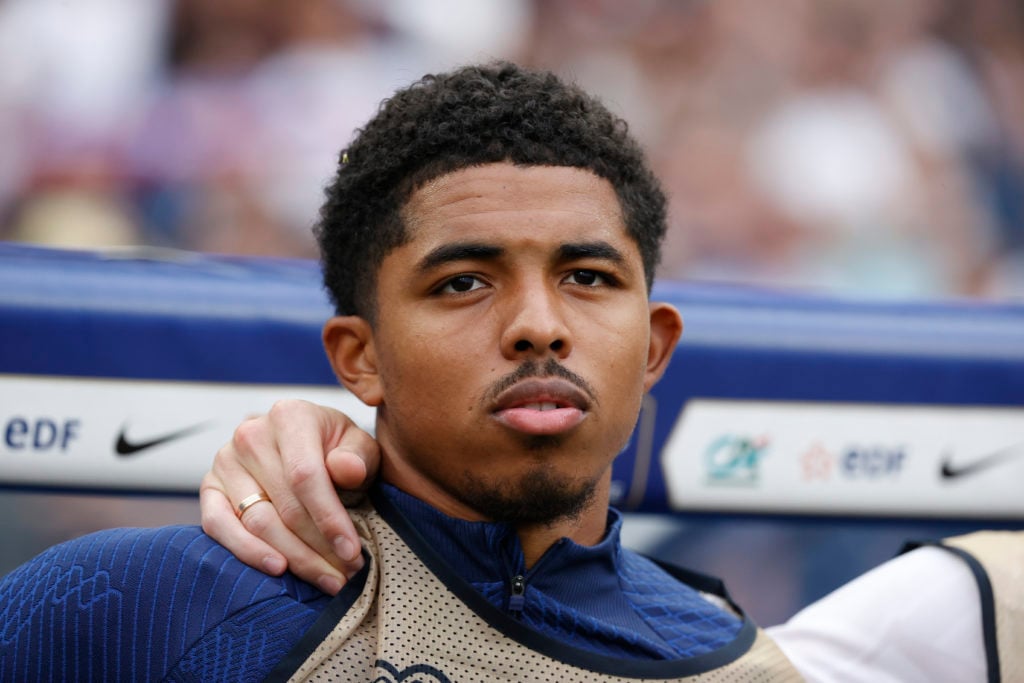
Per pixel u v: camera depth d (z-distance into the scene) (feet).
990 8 55.83
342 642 13.35
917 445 20.44
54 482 18.44
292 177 48.75
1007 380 20.63
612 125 15.16
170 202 47.73
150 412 18.61
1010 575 17.03
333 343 15.11
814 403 20.17
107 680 13.51
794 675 15.66
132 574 13.85
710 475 19.92
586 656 13.92
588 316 13.92
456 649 13.51
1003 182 54.90
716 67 53.62
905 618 16.96
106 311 18.51
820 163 52.70
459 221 13.76
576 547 14.37
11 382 18.28
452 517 14.14
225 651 13.29
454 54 52.49
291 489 13.96
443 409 13.56
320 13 50.72
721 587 17.26
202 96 48.85
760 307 20.31
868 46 54.49
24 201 46.83
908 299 21.13
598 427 13.66
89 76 48.06
